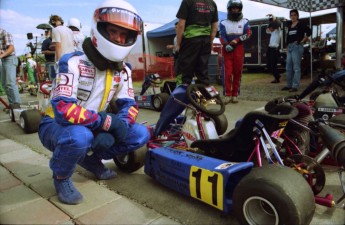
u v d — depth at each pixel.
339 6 7.58
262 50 12.99
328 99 3.39
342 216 2.08
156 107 5.92
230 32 5.88
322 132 2.24
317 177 2.25
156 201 2.35
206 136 2.71
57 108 2.12
